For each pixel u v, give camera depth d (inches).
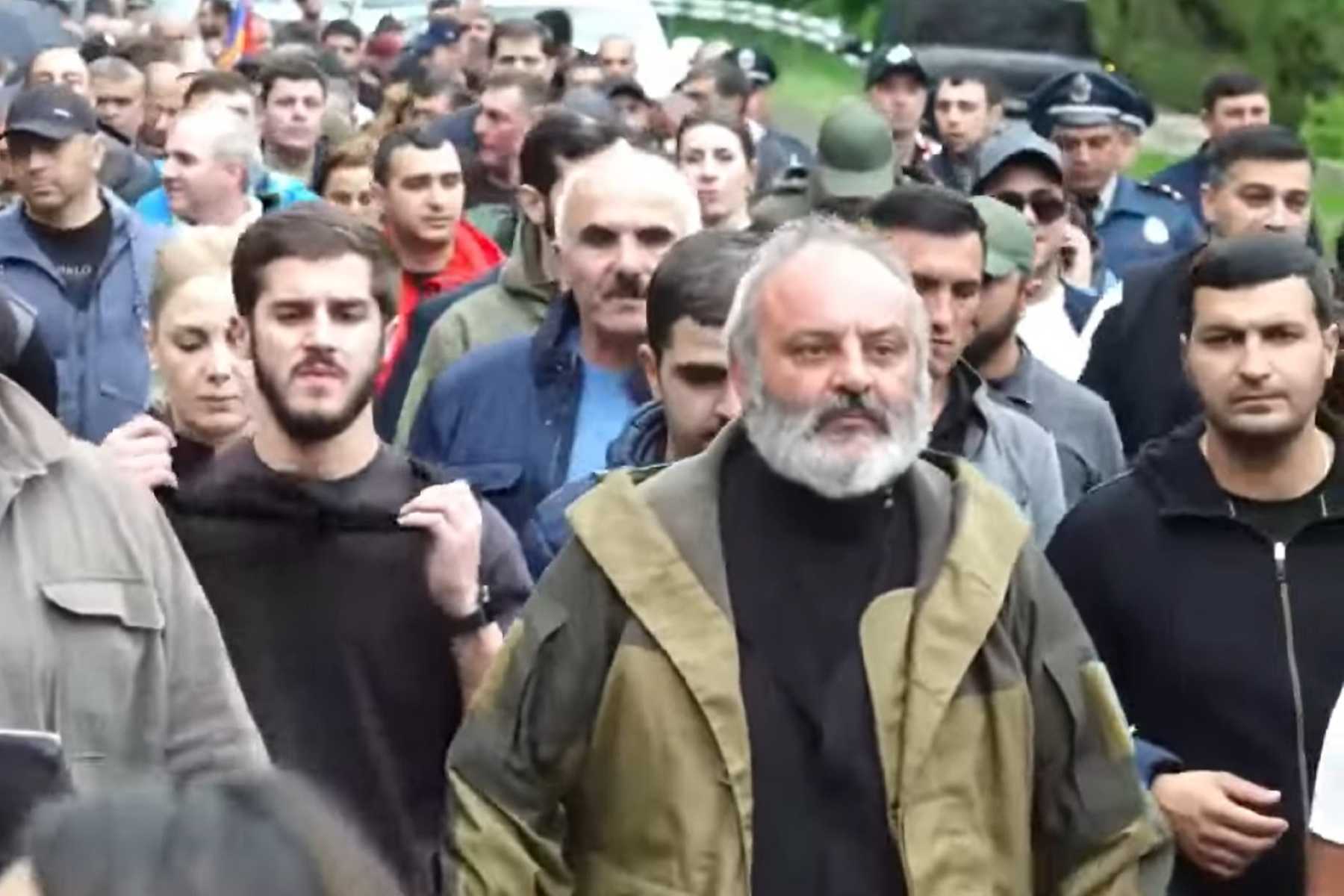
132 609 229.1
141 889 111.0
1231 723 298.5
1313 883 245.3
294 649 274.2
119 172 693.9
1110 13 1472.7
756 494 239.6
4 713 222.8
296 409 277.3
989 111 820.0
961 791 235.0
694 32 1731.1
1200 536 302.8
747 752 232.1
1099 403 398.0
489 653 277.1
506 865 236.7
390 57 1203.2
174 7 1272.1
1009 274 389.4
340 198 576.7
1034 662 241.8
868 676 234.1
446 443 356.2
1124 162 679.7
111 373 509.7
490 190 657.6
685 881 231.5
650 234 348.5
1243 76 760.3
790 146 871.7
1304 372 297.6
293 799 116.0
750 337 239.6
